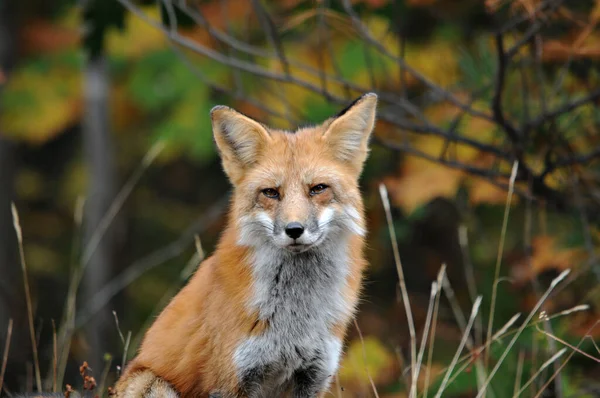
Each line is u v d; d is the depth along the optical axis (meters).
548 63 12.07
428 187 12.21
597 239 11.93
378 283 19.09
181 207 26.86
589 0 12.19
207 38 15.80
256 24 16.08
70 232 27.22
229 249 8.30
